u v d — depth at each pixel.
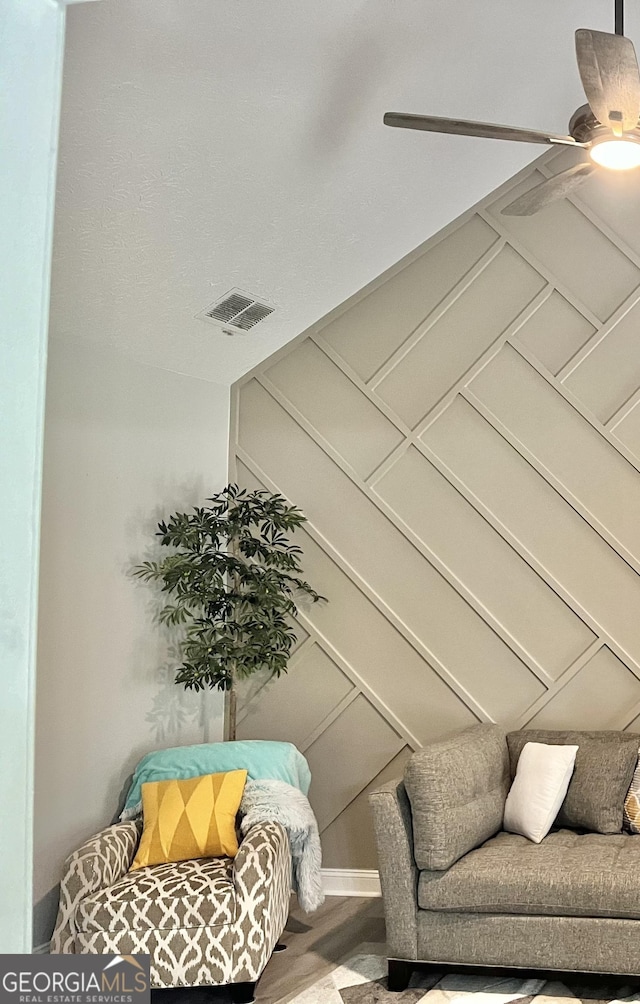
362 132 3.34
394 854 3.18
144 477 4.04
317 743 4.32
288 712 4.36
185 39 2.59
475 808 3.34
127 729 3.87
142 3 2.41
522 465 4.25
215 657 3.89
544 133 2.59
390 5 2.85
